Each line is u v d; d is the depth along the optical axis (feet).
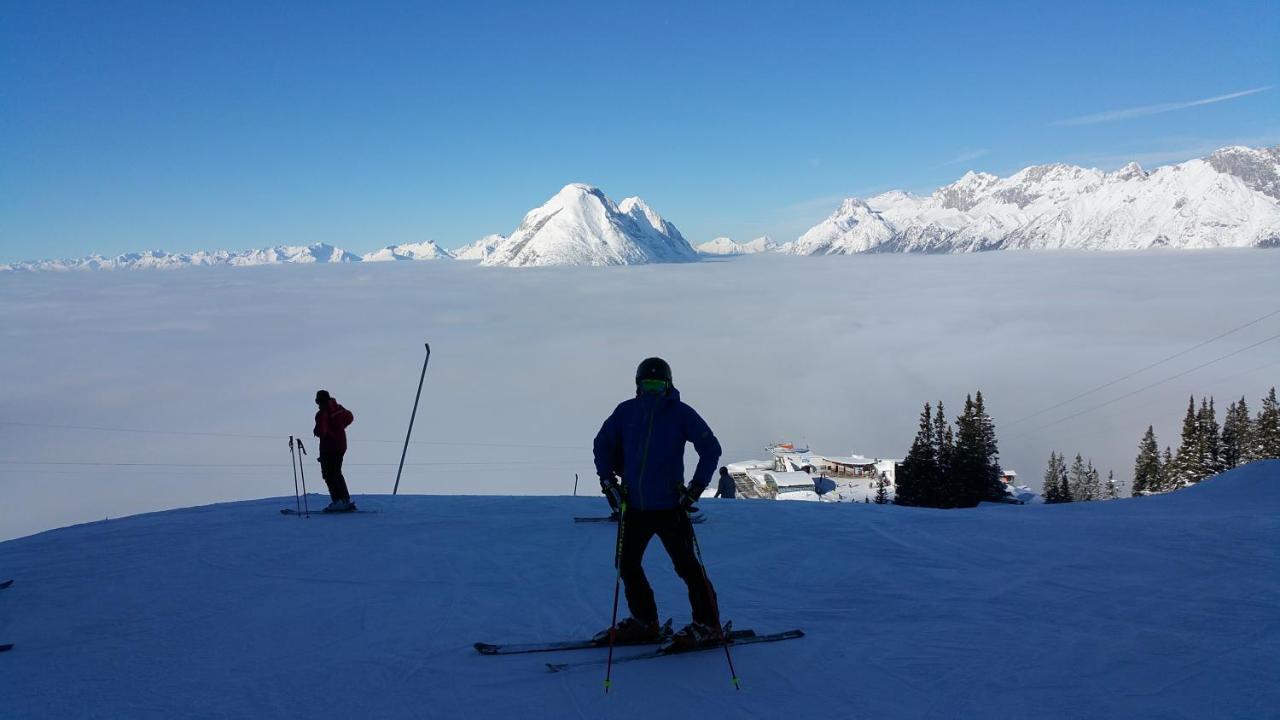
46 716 13.34
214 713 13.37
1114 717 12.14
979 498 156.66
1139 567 21.79
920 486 160.56
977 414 170.19
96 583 23.21
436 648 16.65
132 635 18.07
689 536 15.52
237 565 25.52
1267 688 13.00
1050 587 20.10
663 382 15.57
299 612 19.80
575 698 13.60
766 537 28.68
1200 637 15.64
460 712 13.15
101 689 14.60
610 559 25.90
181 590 22.24
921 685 13.74
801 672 14.53
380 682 14.66
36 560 26.86
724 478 59.57
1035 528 29.09
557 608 19.84
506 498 44.80
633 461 15.40
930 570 22.58
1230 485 44.09
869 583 21.29
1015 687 13.51
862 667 14.71
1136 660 14.52
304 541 29.86
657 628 16.37
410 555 26.86
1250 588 19.01
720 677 14.38
